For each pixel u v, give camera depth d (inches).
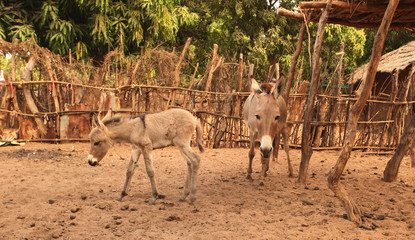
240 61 418.3
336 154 392.2
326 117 415.2
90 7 601.0
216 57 426.0
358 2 224.5
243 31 973.2
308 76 638.5
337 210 197.0
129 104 421.4
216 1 965.2
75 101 417.1
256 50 877.2
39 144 401.7
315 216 185.0
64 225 170.7
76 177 267.9
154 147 211.5
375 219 183.3
